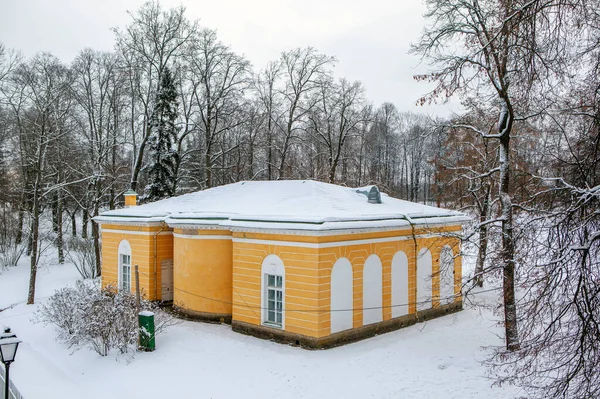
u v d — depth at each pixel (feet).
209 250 61.82
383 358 47.60
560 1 24.61
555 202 29.55
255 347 51.19
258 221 55.62
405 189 197.98
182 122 117.70
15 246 116.47
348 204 59.21
